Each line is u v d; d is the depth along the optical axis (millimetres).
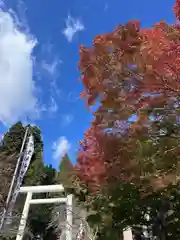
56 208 18156
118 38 4684
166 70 4461
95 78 4969
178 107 4820
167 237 6027
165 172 5000
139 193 5562
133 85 4762
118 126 5266
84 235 12680
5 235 18109
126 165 5238
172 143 4957
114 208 6020
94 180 5770
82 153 6176
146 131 5043
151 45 4523
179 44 4531
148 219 6395
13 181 20562
